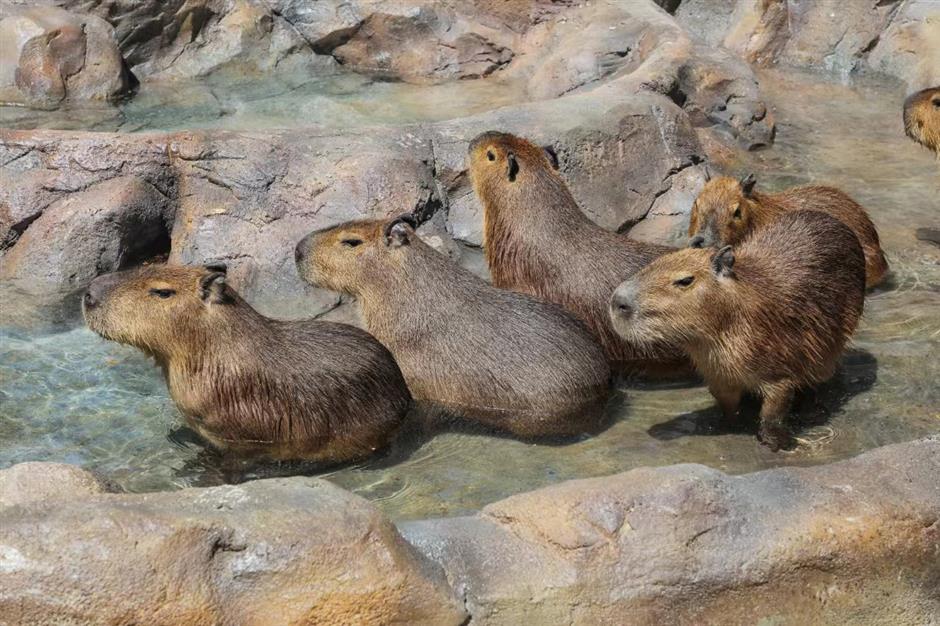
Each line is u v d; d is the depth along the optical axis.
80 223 11.58
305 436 8.62
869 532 6.64
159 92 16.53
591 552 6.45
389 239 9.45
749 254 8.99
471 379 9.21
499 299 9.43
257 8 17.72
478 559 6.49
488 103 16.34
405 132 12.37
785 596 6.54
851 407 9.21
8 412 9.15
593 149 12.78
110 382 9.69
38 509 6.07
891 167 14.23
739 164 14.30
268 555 6.05
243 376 8.54
